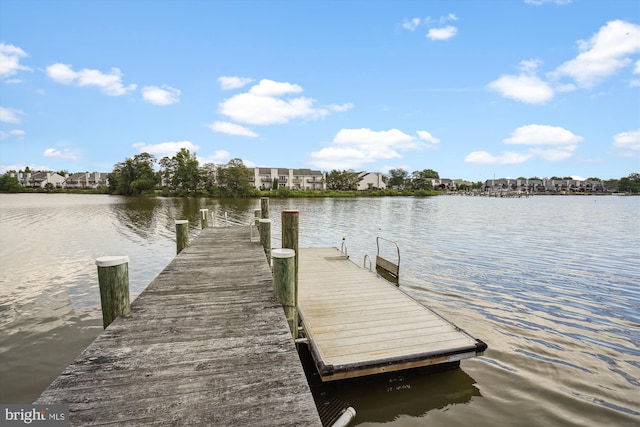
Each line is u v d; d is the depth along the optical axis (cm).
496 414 417
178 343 332
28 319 740
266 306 442
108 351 314
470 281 1019
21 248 1556
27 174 11275
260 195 7075
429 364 464
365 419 406
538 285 981
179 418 224
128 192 7525
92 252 1476
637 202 7169
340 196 8150
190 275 606
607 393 465
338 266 980
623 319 732
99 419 221
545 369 524
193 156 7369
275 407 237
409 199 7738
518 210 4347
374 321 569
